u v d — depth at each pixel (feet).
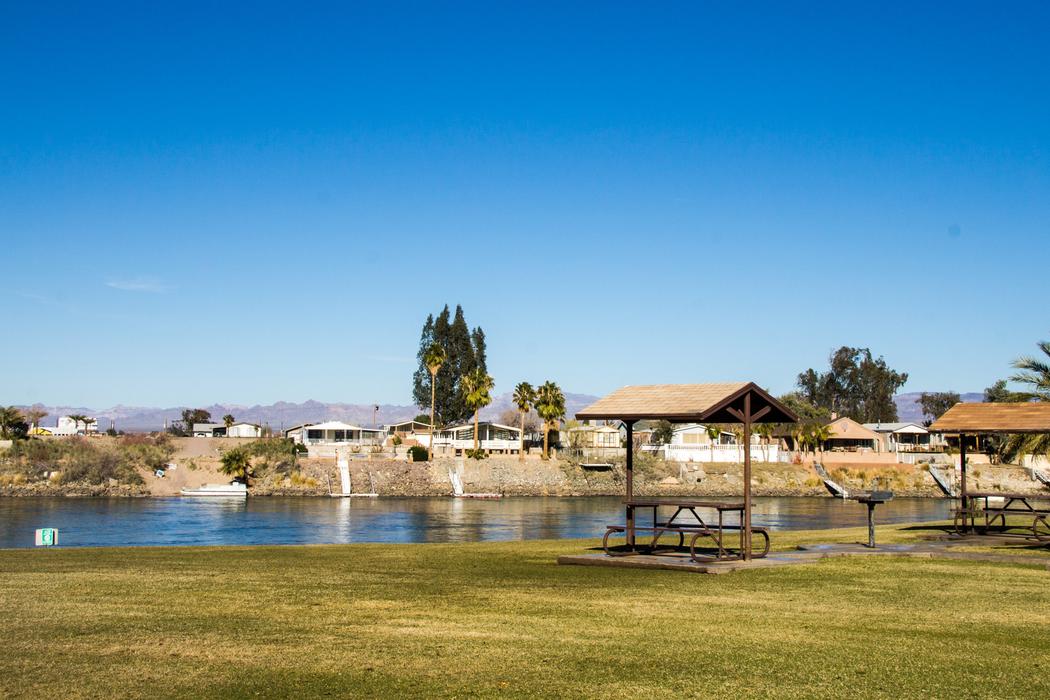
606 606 46.91
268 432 473.67
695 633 40.04
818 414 493.36
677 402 66.59
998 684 32.24
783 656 35.88
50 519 217.56
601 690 31.14
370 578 58.08
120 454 324.60
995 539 84.99
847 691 31.30
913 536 90.94
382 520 225.97
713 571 59.72
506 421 629.92
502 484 356.59
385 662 34.65
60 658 35.06
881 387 602.44
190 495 306.76
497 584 55.26
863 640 38.81
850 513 250.16
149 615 43.83
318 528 203.10
